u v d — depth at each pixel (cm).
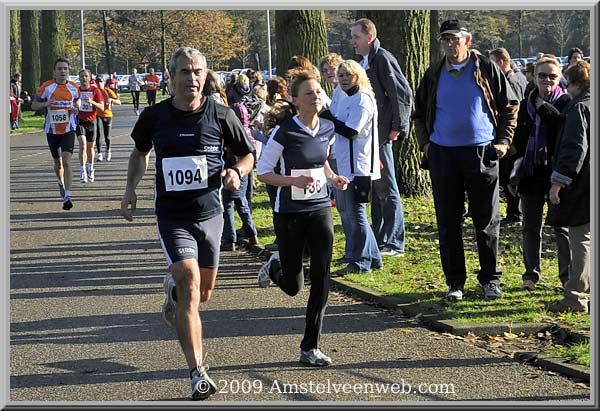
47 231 1281
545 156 820
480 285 844
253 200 1521
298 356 666
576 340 684
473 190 807
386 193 1016
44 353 686
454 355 663
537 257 847
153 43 6775
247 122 1150
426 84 820
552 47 6475
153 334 737
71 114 1466
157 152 609
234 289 899
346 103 877
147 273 992
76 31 6944
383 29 1415
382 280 896
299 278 677
